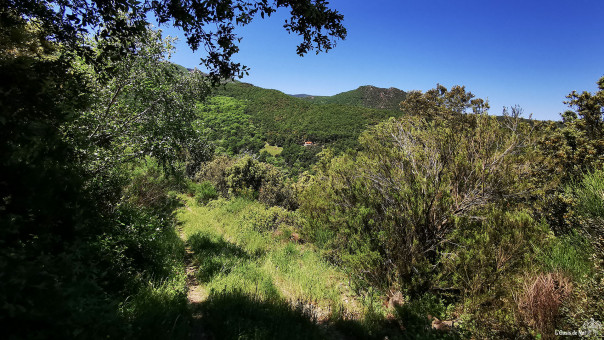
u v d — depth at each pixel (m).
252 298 4.27
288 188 15.34
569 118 7.27
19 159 2.05
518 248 4.29
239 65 3.87
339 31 3.73
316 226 7.91
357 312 4.55
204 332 3.13
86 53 3.12
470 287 4.30
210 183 18.20
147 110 6.68
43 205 2.00
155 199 8.80
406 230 5.09
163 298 3.80
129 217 5.17
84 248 2.36
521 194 5.03
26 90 2.13
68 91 3.04
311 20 3.51
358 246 5.79
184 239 8.30
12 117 1.94
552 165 5.85
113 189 4.86
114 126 5.60
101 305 2.50
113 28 3.12
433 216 5.09
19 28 2.92
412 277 4.80
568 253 3.98
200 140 8.23
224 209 12.35
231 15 3.13
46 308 1.58
